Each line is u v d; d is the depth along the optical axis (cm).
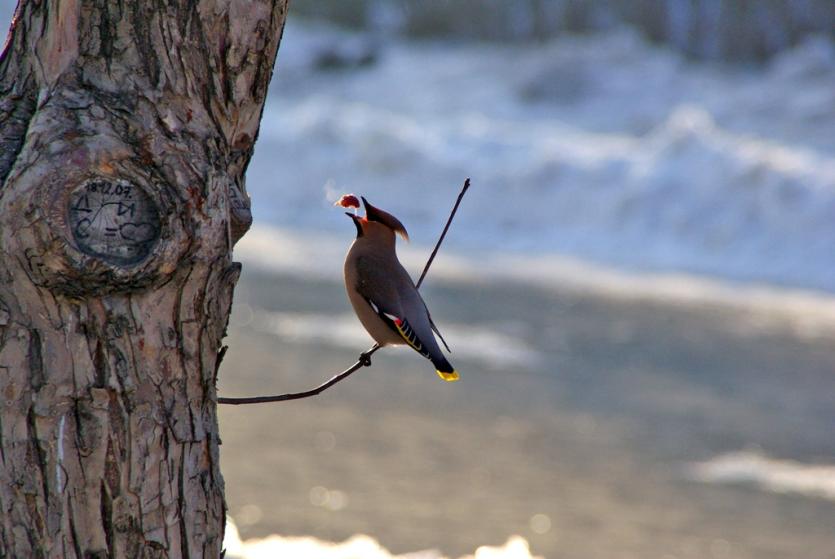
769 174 3481
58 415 427
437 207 3769
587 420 1683
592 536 1212
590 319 2433
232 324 2150
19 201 412
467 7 6512
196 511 452
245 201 473
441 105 5356
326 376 1820
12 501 429
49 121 425
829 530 1286
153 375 436
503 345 2142
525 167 3784
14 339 424
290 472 1373
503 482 1374
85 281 417
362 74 5847
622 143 3944
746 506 1346
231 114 467
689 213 3494
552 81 5562
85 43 441
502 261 3192
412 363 1948
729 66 5888
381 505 1260
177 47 450
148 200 425
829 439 1653
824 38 5903
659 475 1454
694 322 2486
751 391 1916
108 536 435
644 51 5866
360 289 657
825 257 3256
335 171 3916
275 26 480
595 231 3553
